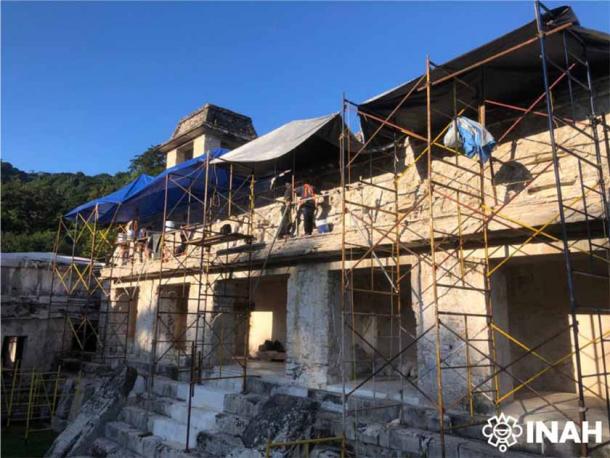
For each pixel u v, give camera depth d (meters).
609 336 8.37
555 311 9.09
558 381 8.92
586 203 6.88
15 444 12.30
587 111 8.49
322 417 7.89
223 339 12.50
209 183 16.56
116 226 24.12
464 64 7.99
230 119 21.16
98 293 18.95
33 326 16.98
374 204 11.10
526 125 9.27
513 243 7.14
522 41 7.40
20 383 15.27
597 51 7.52
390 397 8.27
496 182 9.23
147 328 14.71
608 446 5.53
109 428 10.69
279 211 13.12
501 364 7.45
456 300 7.58
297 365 9.80
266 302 16.06
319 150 12.60
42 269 17.69
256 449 7.12
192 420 9.36
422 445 6.54
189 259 12.96
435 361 7.74
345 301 9.91
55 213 40.78
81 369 15.49
